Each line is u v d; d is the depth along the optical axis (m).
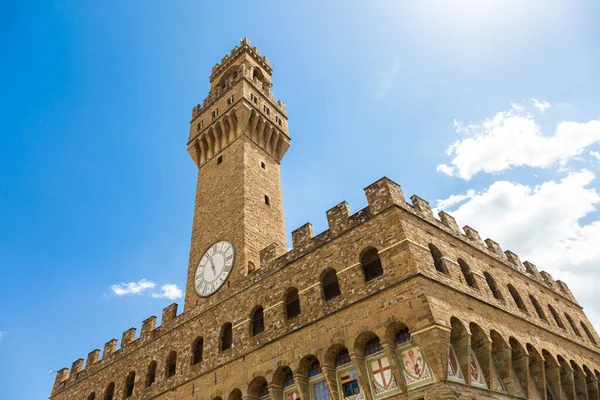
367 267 31.28
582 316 49.56
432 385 24.53
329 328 29.89
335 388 28.78
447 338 25.47
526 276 43.84
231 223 45.69
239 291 38.72
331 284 32.75
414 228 31.12
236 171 50.53
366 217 32.31
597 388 39.88
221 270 42.44
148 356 44.03
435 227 33.75
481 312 30.69
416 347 26.55
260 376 32.38
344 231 33.03
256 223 45.94
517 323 34.47
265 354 32.97
